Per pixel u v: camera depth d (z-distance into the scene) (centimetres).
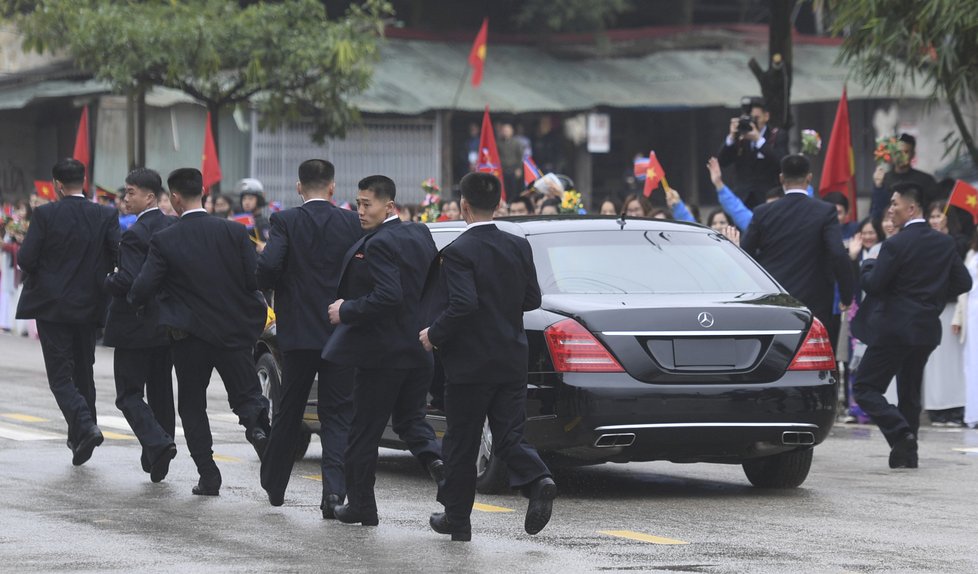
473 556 1955
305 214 2305
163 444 2605
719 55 9269
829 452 3198
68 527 2164
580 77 8794
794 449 2508
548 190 4466
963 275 3039
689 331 2412
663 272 2589
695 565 1894
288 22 6812
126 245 2631
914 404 3098
